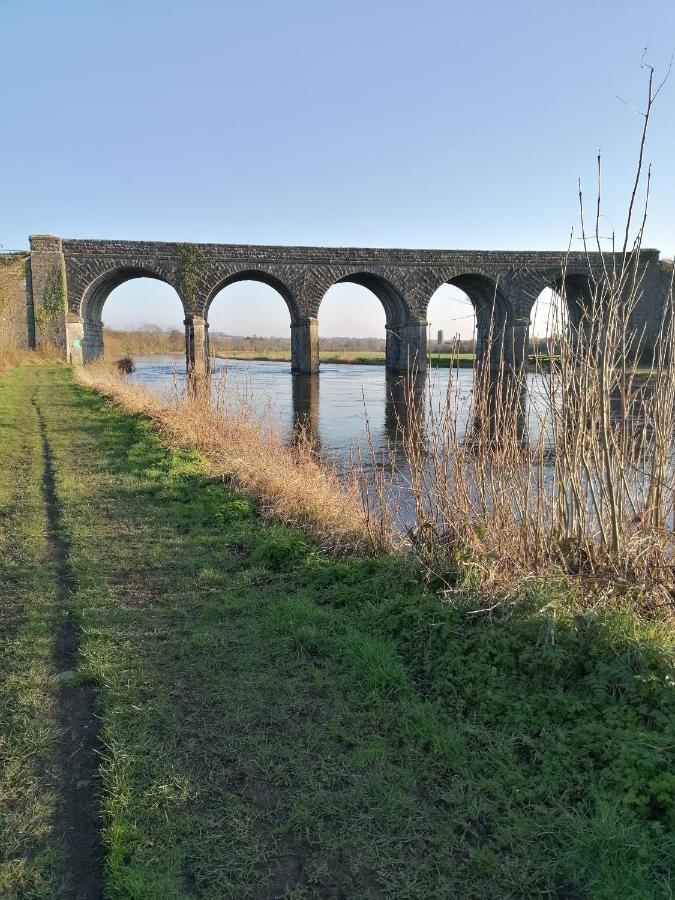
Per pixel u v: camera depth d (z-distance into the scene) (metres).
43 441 13.23
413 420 6.68
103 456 11.64
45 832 3.07
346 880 2.83
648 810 3.03
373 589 5.54
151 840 3.00
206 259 40.91
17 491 9.34
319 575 5.94
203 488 9.14
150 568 6.38
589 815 3.10
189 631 5.01
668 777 3.09
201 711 3.99
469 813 3.16
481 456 5.93
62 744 3.71
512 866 2.86
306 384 35.94
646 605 4.68
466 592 4.96
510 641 4.29
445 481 5.99
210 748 3.65
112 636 4.93
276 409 23.98
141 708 3.98
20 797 3.29
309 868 2.89
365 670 4.36
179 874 2.85
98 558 6.62
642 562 5.00
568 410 5.39
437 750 3.58
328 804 3.24
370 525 6.72
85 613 5.32
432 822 3.12
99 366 30.73
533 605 4.59
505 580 4.96
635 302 5.20
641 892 2.64
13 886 2.79
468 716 3.90
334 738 3.74
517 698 3.96
